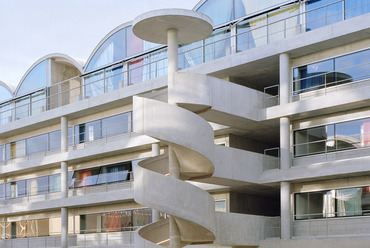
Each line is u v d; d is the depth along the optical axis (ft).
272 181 86.69
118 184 115.96
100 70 123.34
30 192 135.23
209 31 78.48
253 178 87.66
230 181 86.12
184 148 72.49
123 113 115.55
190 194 72.02
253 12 96.48
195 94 77.56
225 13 100.53
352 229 80.43
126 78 117.29
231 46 98.53
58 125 130.31
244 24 97.60
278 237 88.12
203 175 79.92
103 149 113.80
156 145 105.29
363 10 83.35
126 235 112.98
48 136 132.26
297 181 86.17
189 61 104.53
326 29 82.23
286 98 86.53
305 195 86.48
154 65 112.68
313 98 83.35
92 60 125.80
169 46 77.82
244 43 97.04
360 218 80.02
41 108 135.44
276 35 92.99
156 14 74.18
